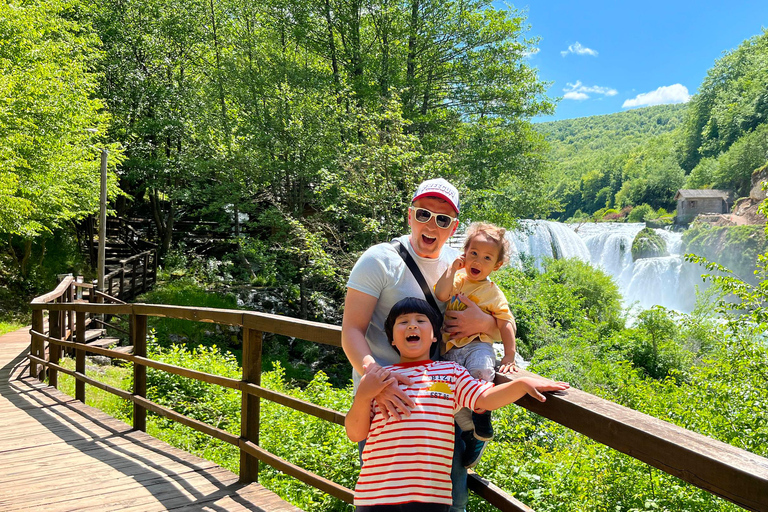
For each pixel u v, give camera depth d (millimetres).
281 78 18672
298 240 17875
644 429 1170
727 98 82438
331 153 17516
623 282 40062
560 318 20047
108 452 4129
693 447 1069
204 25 23109
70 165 12984
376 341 1821
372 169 14398
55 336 6910
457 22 19891
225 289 19188
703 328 14227
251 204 19359
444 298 1788
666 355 17672
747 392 7301
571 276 27469
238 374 7824
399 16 19719
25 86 10719
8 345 10336
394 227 14211
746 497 958
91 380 5402
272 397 3000
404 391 1568
